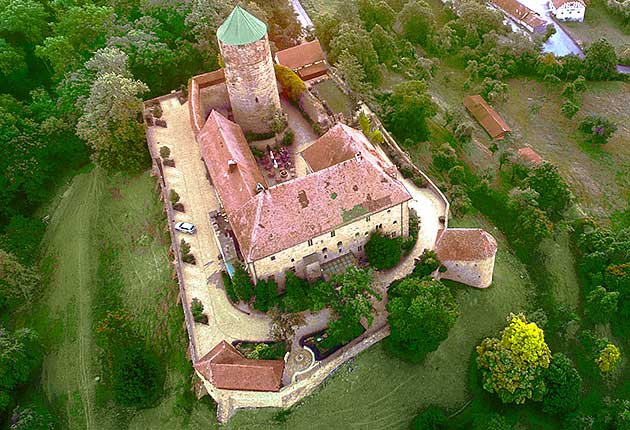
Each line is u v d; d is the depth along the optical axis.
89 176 91.31
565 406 65.62
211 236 76.12
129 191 86.12
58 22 106.06
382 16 123.88
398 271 71.69
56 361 72.38
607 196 93.75
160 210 80.94
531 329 64.38
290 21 116.62
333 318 64.88
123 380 63.78
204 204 79.88
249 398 62.69
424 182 82.31
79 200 88.94
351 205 67.31
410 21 124.38
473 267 70.75
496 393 66.75
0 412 68.00
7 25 97.75
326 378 65.19
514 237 84.56
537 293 79.06
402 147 93.19
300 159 85.69
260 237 64.31
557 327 75.12
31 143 88.44
